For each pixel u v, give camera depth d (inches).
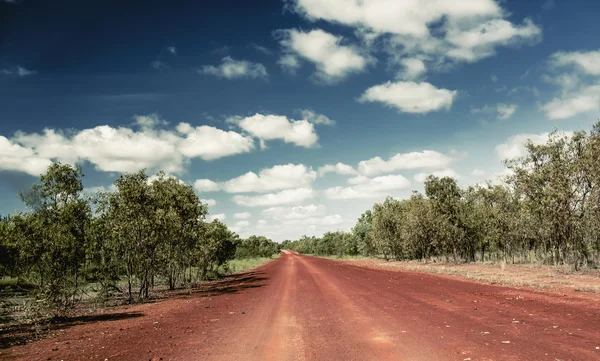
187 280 1175.0
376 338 320.5
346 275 1119.6
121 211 735.7
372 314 443.2
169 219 828.0
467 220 1537.9
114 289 718.5
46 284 532.4
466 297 560.7
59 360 286.7
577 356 246.4
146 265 765.9
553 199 938.1
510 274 919.7
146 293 768.9
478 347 277.1
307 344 310.3
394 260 2256.4
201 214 1007.6
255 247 3688.5
